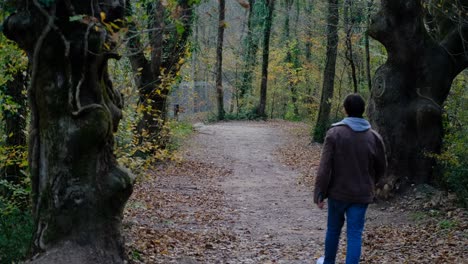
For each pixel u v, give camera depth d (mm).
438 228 8508
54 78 4820
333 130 5559
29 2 4727
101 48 4805
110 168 5105
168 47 16688
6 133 8367
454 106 14414
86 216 4875
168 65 16562
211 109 47531
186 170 18172
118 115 5387
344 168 5461
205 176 17438
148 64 16203
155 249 7395
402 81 11094
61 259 4684
